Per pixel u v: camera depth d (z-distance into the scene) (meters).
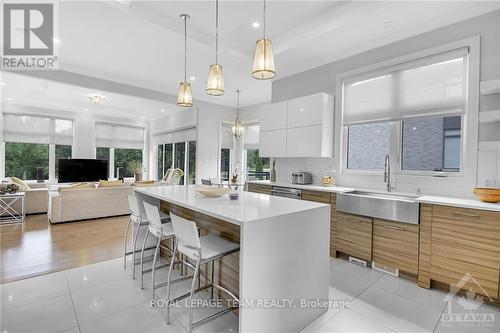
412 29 3.08
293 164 4.60
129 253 3.03
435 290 2.47
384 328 1.91
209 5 2.72
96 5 2.75
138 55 4.00
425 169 3.11
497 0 2.51
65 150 7.60
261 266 1.63
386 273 2.84
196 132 6.94
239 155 7.68
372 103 3.54
